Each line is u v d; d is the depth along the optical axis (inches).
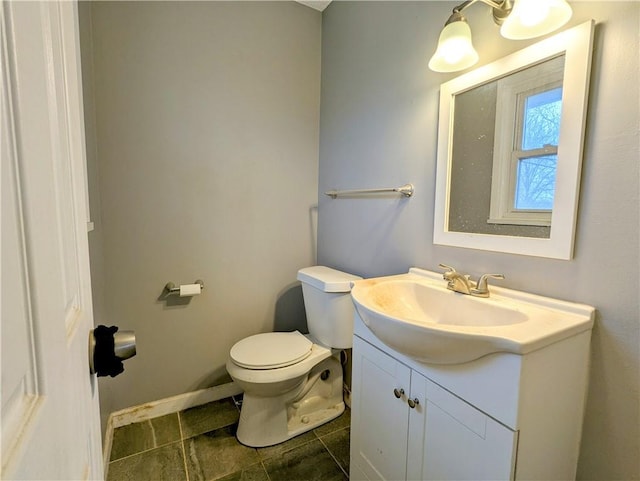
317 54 79.2
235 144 70.6
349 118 70.1
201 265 69.0
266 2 71.5
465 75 45.3
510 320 35.9
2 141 8.9
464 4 39.7
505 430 28.2
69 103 17.8
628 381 31.1
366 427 45.6
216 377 72.6
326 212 79.2
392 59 58.2
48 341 11.5
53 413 11.7
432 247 51.6
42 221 11.5
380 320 35.1
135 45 59.0
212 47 66.3
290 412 64.8
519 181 39.5
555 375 30.1
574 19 33.7
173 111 63.5
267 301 77.5
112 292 60.6
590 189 33.1
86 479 16.9
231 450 57.6
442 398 33.8
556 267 36.1
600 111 32.1
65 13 17.9
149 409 66.0
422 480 36.7
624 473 31.6
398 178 57.9
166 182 64.0
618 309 31.4
